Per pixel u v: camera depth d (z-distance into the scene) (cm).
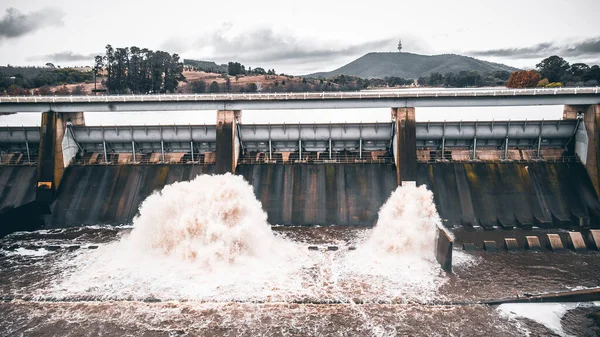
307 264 4688
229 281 4347
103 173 6419
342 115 15688
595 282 4269
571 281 4294
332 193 6094
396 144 6219
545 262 4688
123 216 5956
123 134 6556
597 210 5722
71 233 5606
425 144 6556
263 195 6109
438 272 4503
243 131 6519
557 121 6284
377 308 3925
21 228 5791
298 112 16675
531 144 6469
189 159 6644
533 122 6316
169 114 16212
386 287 4247
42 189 6069
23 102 6156
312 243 5203
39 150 6191
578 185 5997
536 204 5847
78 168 6481
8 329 3653
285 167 6412
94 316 3822
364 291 4181
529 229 5541
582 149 6175
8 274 4522
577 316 3812
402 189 5394
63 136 6366
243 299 4053
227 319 3772
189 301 4028
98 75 16900
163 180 6319
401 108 6106
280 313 3853
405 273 4494
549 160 6322
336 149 6669
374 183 6169
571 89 5953
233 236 4694
